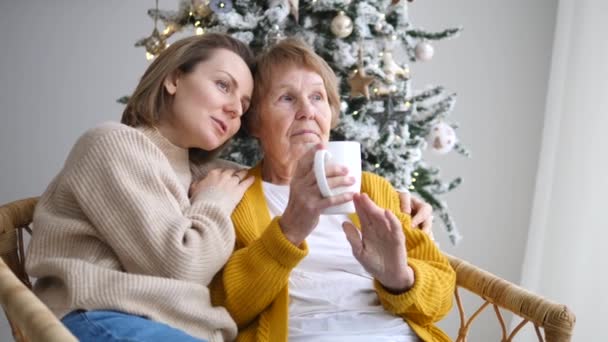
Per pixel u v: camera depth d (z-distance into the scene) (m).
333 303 1.17
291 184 1.02
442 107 1.90
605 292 2.04
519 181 2.72
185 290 1.02
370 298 1.20
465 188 2.76
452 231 1.99
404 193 1.40
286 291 1.14
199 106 1.20
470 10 2.70
